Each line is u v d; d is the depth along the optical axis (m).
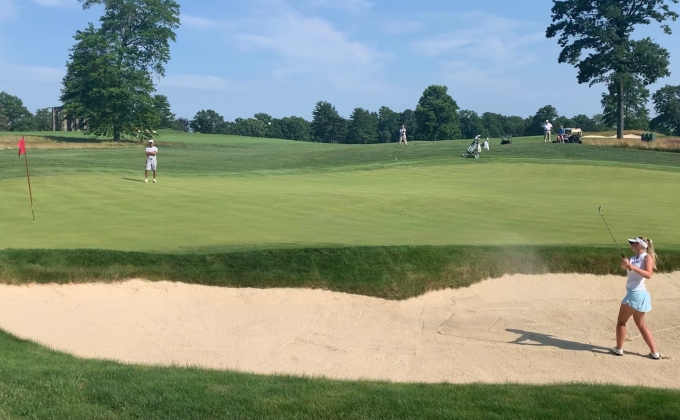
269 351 8.51
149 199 18.89
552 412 5.81
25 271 10.29
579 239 12.84
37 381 6.33
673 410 5.90
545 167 34.12
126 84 70.81
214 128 168.75
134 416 5.59
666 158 40.75
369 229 14.00
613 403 6.07
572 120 160.50
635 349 8.77
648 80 60.53
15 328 8.95
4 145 60.09
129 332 9.02
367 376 7.65
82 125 74.38
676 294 10.67
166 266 10.64
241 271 10.60
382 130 177.38
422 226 14.62
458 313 10.01
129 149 62.03
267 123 185.50
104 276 10.39
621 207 18.88
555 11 61.97
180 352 8.41
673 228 14.42
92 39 69.38
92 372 6.78
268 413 5.68
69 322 9.28
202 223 14.66
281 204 18.08
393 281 10.59
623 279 11.16
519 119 190.00
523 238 12.95
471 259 11.18
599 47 60.72
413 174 31.89
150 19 73.94
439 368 7.98
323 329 9.32
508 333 9.28
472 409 5.86
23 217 15.61
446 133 127.88
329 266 10.77
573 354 8.51
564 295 10.67
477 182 28.97
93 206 17.52
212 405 5.82
